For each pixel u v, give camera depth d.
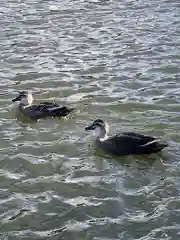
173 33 29.95
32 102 21.33
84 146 18.27
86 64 25.58
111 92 22.48
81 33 30.16
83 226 14.12
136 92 22.52
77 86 23.06
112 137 18.20
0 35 29.77
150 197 15.30
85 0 37.25
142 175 16.48
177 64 25.52
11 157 17.41
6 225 14.16
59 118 20.25
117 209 14.81
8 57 26.39
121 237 13.70
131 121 19.94
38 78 23.89
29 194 15.50
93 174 16.56
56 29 30.86
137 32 30.25
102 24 31.78
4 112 20.94
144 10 34.66
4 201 15.14
